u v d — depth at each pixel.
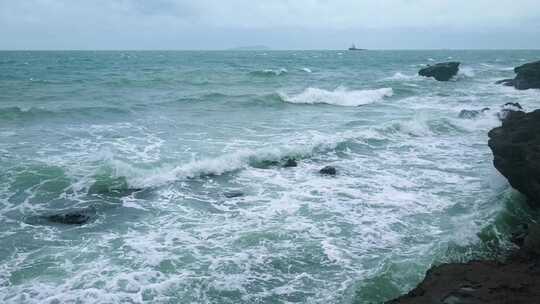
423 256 7.79
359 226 9.40
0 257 7.83
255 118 21.19
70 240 8.60
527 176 9.97
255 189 11.72
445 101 28.89
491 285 6.33
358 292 6.74
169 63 70.81
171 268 7.54
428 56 125.94
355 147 16.03
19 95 25.92
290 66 65.88
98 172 11.84
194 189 11.63
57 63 66.75
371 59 99.75
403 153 15.45
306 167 13.76
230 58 99.81
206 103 24.75
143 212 10.10
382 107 26.08
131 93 28.44
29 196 10.62
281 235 8.90
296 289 6.99
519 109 22.27
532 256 7.36
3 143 14.84
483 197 10.97
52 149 14.33
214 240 8.68
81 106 21.77
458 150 15.93
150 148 14.88
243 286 7.05
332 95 27.69
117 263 7.68
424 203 10.73
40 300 6.50
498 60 97.50
